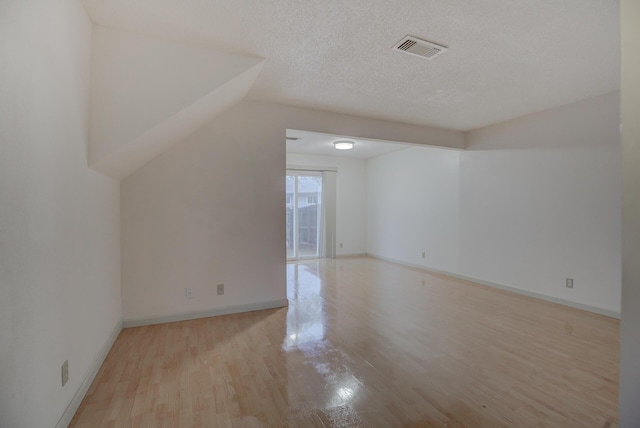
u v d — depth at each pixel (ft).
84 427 5.23
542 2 5.90
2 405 3.44
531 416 5.53
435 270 18.21
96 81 6.84
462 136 15.88
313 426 5.29
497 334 9.17
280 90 10.26
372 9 6.16
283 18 6.51
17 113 3.72
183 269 10.22
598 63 8.43
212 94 7.94
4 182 3.47
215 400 5.99
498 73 9.04
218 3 6.04
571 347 8.30
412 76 9.23
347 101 11.32
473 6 6.03
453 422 5.38
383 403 5.91
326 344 8.48
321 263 21.33
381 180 23.18
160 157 9.90
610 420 5.40
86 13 6.35
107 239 8.02
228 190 10.78
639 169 3.45
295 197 23.16
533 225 13.00
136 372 7.00
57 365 4.91
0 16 3.33
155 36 7.25
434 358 7.68
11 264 3.62
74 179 5.68
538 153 12.76
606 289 10.76
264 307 11.40
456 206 16.71
